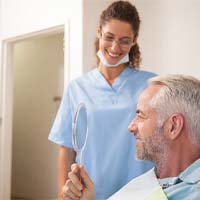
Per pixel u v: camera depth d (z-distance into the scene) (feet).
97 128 4.48
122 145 4.44
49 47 13.06
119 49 4.49
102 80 4.75
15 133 13.75
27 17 9.76
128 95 4.62
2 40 10.66
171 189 2.95
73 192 3.17
